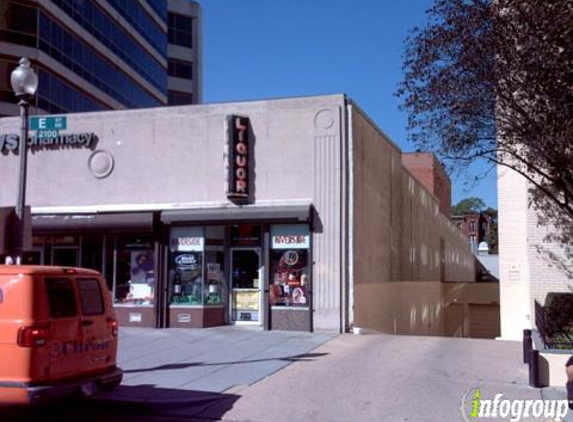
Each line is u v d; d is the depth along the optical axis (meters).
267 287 17.53
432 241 36.12
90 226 18.48
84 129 19.31
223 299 18.42
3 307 7.53
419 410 9.15
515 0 11.26
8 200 19.66
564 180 13.30
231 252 18.45
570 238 16.05
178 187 18.41
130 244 18.81
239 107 18.12
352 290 17.16
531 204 16.42
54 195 19.33
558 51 10.88
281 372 11.59
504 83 11.74
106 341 8.70
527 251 17.19
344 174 17.41
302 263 17.38
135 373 11.54
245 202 17.81
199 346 14.63
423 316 31.14
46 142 19.45
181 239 18.33
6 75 38.22
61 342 7.80
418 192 31.23
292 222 17.31
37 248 19.61
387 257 22.88
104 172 19.02
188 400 9.48
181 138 18.53
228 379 11.01
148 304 18.38
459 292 39.78
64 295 8.04
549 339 11.91
